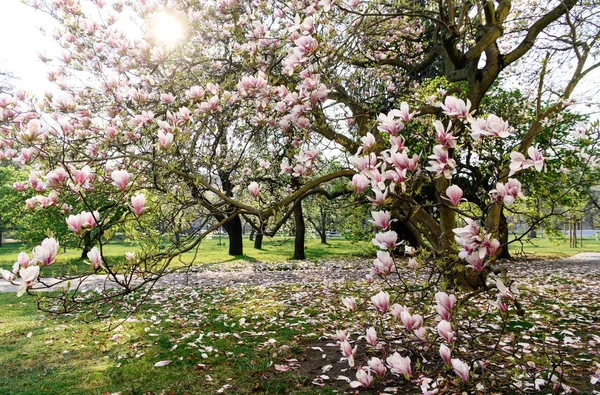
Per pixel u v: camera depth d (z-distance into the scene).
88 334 5.32
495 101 11.86
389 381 3.51
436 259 2.21
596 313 5.89
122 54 4.19
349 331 4.96
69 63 4.24
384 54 7.86
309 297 7.78
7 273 1.71
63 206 2.72
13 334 5.39
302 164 3.12
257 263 16.30
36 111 3.11
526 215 2.20
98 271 1.89
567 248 24.38
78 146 3.36
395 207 2.05
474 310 5.48
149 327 5.61
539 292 7.78
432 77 14.85
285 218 3.89
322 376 3.68
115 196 2.75
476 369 2.62
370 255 19.42
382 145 3.95
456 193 1.75
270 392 3.46
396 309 1.91
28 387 3.65
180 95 4.18
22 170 16.69
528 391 2.84
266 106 3.45
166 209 3.04
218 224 2.78
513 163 1.55
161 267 2.37
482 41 6.15
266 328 5.50
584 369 3.66
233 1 4.11
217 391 3.49
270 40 3.86
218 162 4.18
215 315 6.36
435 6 6.75
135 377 3.83
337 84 4.04
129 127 3.42
